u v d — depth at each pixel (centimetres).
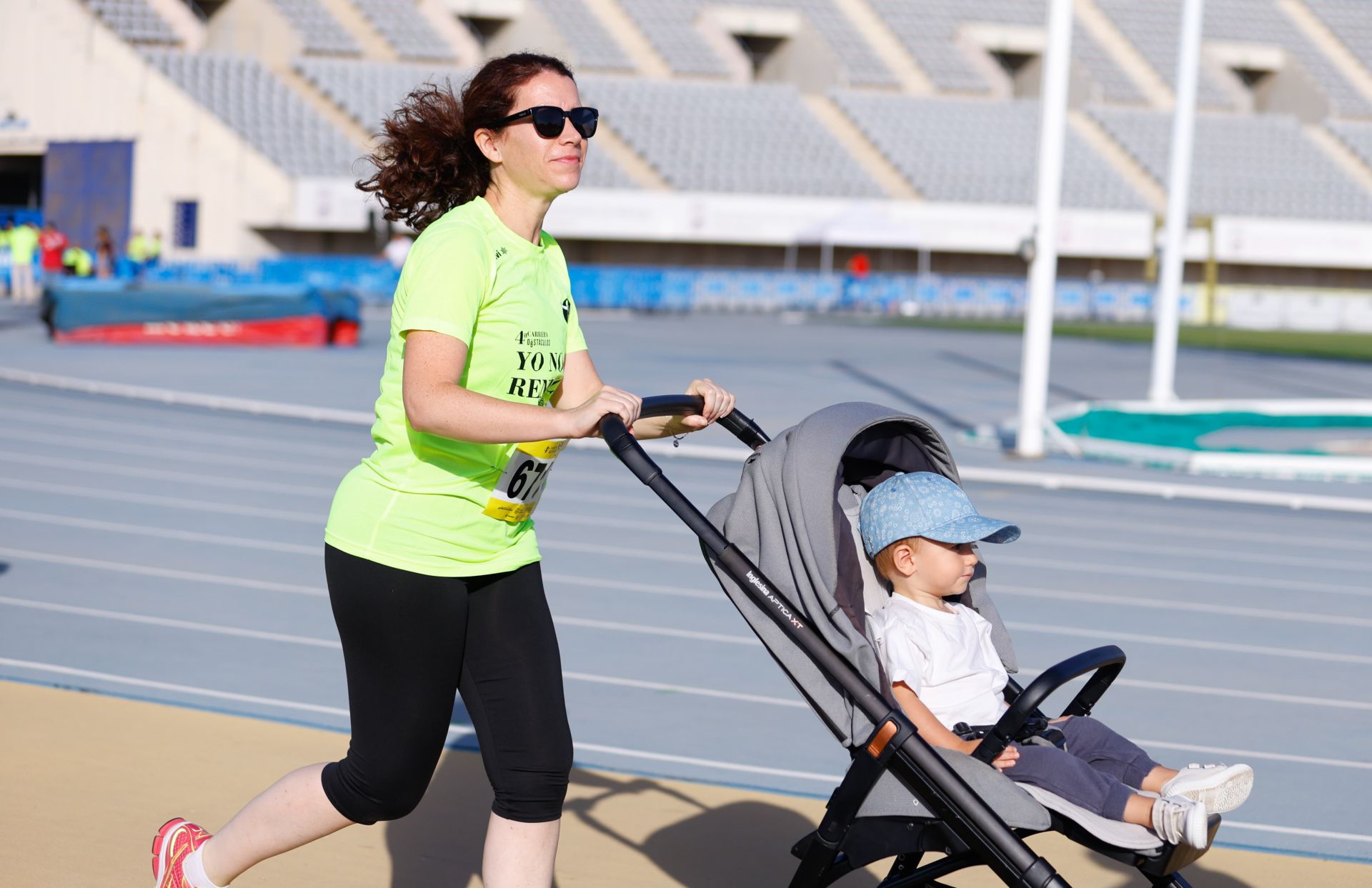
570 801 510
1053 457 1593
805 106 4784
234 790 502
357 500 339
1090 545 1117
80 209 3981
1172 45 5400
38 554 909
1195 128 5116
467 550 336
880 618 373
